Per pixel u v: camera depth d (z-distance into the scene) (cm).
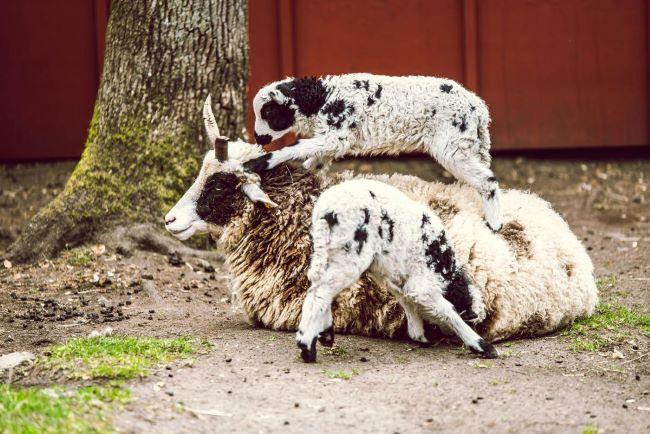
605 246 1238
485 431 596
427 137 787
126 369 673
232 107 1114
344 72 1612
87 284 989
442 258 719
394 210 709
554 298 804
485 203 780
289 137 1558
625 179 1571
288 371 692
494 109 1628
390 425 601
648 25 1609
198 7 1095
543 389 671
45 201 1426
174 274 1026
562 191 1517
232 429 588
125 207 1090
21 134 1617
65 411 573
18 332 825
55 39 1598
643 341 804
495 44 1617
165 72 1098
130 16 1102
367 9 1605
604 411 634
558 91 1628
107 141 1108
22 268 1056
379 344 771
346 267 700
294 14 1598
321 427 595
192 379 671
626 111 1627
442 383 675
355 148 795
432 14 1608
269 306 806
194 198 806
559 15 1612
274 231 799
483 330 779
